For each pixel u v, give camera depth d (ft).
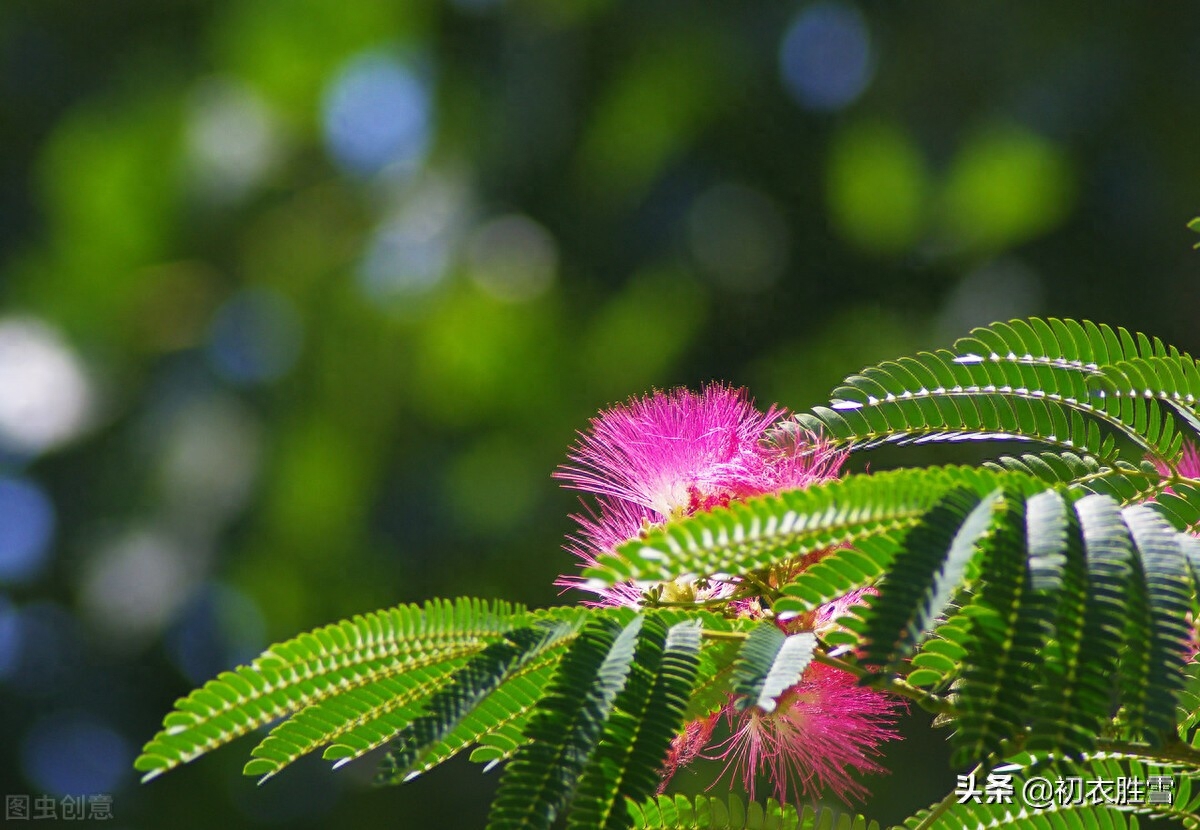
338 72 35.19
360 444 32.42
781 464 7.81
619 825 5.58
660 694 5.85
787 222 32.27
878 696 7.67
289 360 32.71
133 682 41.11
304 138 34.47
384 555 32.73
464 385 31.96
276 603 32.96
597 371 31.99
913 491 5.55
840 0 32.17
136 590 31.86
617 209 32.78
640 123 32.50
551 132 32.99
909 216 30.48
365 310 31.86
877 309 30.73
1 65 43.16
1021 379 7.43
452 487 32.68
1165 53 28.12
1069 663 4.81
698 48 32.24
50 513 34.63
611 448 8.30
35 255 35.27
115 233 33.45
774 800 7.36
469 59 35.81
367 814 35.24
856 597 6.78
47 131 43.45
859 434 7.57
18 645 41.11
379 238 32.91
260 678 6.17
